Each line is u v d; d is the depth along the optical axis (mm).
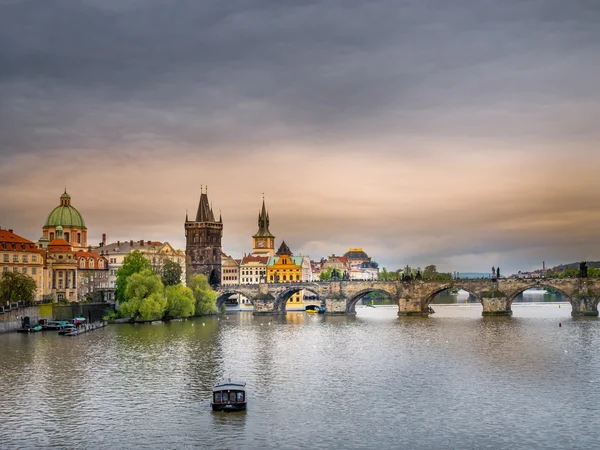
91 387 142375
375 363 171250
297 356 184500
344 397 133375
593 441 106250
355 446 104688
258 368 164750
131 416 120188
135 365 168875
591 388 139750
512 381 147000
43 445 105625
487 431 111375
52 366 166875
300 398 132500
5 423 116375
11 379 150625
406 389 140000
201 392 137875
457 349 195500
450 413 121625
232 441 107000
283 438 108250
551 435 109188
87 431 112062
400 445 105062
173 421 117188
